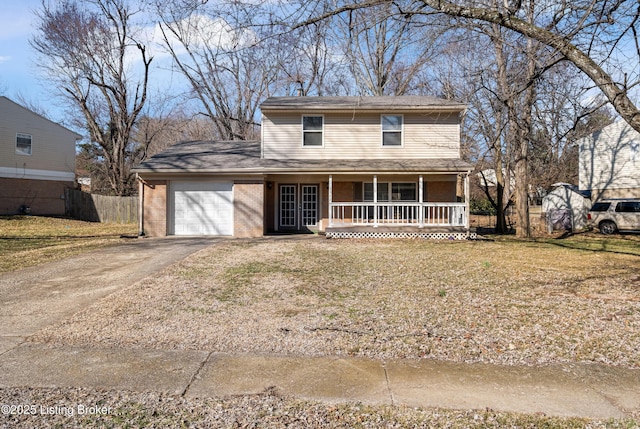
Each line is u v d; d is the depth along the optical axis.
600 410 3.32
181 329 5.24
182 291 7.24
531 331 5.19
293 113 17.19
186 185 16.42
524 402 3.44
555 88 8.84
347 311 6.08
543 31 6.27
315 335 5.03
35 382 3.77
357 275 8.74
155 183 16.31
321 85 24.11
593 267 9.82
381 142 17.17
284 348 4.62
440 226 15.88
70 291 7.25
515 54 8.77
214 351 4.54
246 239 15.31
